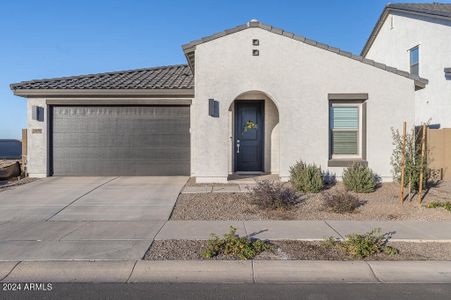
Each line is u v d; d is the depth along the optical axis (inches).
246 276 207.3
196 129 470.0
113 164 539.5
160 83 548.4
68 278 203.2
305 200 378.6
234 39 469.1
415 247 246.7
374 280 202.7
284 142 469.1
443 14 613.9
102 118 539.2
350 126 485.4
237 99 531.5
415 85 474.6
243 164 545.0
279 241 256.5
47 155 530.6
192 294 184.4
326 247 244.4
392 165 466.0
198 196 395.9
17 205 362.3
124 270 211.2
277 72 469.1
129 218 318.7
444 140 521.0
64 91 517.3
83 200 382.6
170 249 240.1
